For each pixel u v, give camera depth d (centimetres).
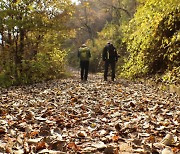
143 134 445
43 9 1708
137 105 736
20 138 405
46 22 1719
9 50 1708
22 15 1609
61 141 382
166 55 1337
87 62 1717
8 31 1659
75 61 4891
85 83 1455
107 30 3025
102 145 382
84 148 374
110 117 597
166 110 641
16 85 1589
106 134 453
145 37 1498
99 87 1207
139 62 1593
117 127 485
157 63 1477
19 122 537
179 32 1171
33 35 1811
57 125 514
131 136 443
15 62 1716
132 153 358
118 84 1321
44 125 493
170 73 1156
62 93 1034
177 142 389
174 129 469
